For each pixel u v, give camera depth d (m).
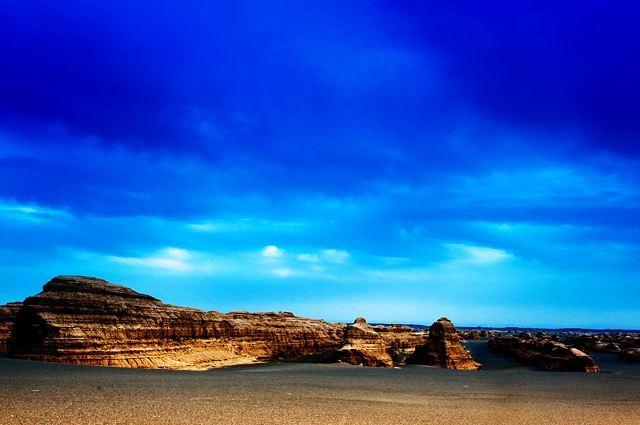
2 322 64.94
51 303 46.34
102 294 50.81
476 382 47.34
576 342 129.62
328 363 65.56
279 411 23.55
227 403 25.44
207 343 60.28
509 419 24.62
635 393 39.81
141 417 20.09
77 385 29.53
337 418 22.33
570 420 24.89
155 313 54.00
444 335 73.81
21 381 29.58
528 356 81.81
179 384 34.06
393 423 21.77
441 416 24.58
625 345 121.75
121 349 47.50
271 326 75.31
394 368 63.81
